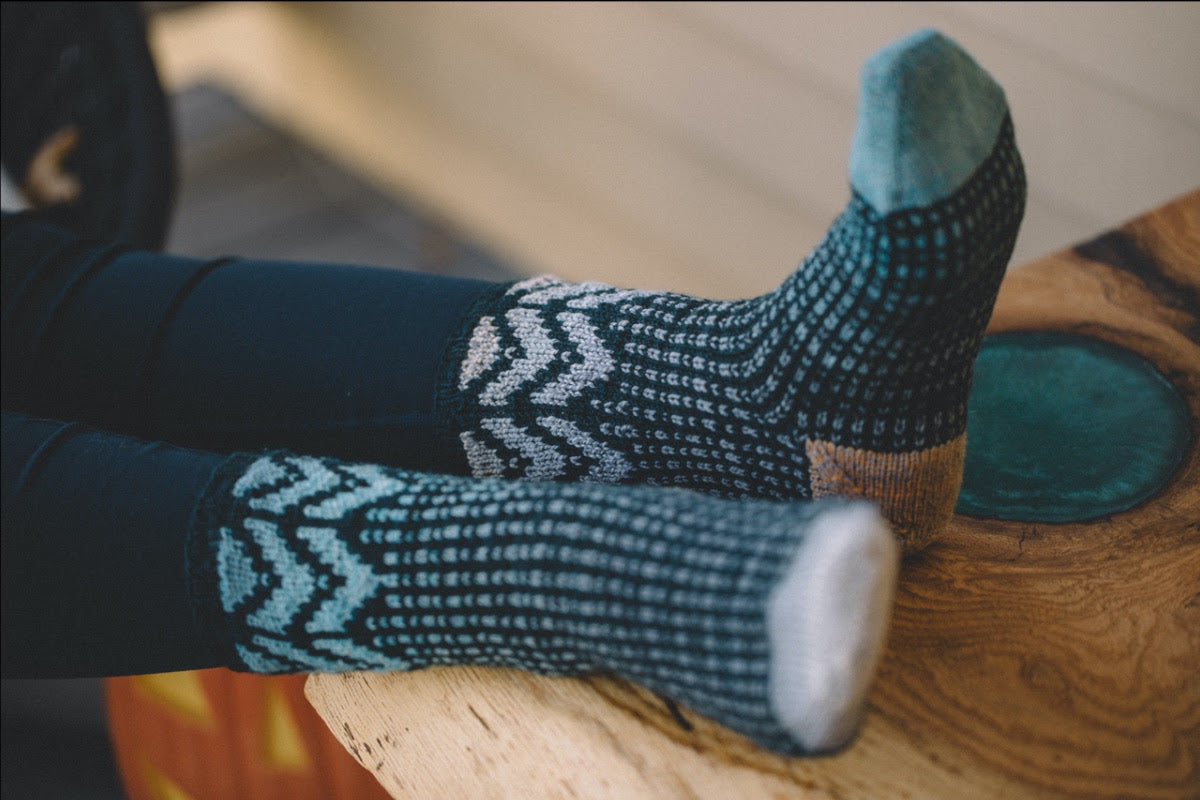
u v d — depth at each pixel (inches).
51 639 32.5
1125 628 32.8
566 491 30.1
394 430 34.4
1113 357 38.9
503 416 33.8
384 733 32.8
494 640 30.5
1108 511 35.3
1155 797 30.0
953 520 35.5
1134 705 31.4
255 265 36.8
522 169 79.1
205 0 90.1
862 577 26.8
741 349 32.5
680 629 27.9
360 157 93.7
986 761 30.6
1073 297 40.7
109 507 32.1
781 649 26.9
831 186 58.7
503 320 34.2
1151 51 44.8
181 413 35.5
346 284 35.8
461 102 79.8
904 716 31.3
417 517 30.8
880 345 30.9
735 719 27.9
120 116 59.9
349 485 31.5
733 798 30.4
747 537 28.0
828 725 27.0
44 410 36.4
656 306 33.8
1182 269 41.3
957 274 30.1
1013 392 38.4
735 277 68.1
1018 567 34.2
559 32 68.9
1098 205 48.6
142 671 33.1
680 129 65.4
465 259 85.7
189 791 44.6
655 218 71.1
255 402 35.1
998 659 32.3
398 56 83.0
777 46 56.7
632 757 31.1
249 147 96.7
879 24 51.5
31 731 51.0
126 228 59.9
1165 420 37.3
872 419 31.9
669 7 61.1
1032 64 48.0
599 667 30.9
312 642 31.3
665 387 33.0
